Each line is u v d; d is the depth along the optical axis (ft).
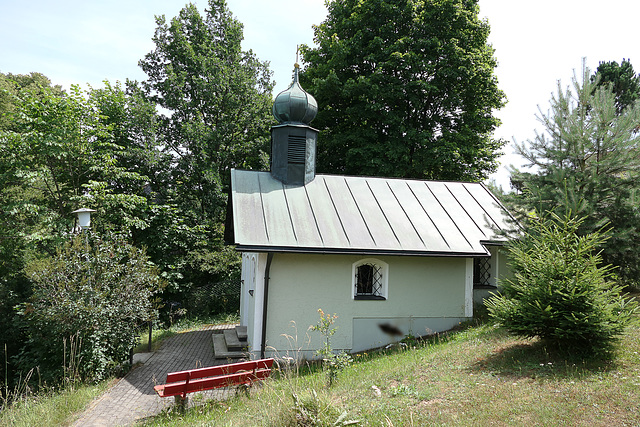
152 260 61.05
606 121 34.58
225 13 87.35
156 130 69.92
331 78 67.36
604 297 22.22
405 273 39.01
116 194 56.85
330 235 36.81
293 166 42.47
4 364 44.91
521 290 25.14
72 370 32.12
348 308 37.58
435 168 72.18
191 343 46.42
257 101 82.58
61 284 33.96
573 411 17.51
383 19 68.69
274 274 36.14
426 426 17.52
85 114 57.82
